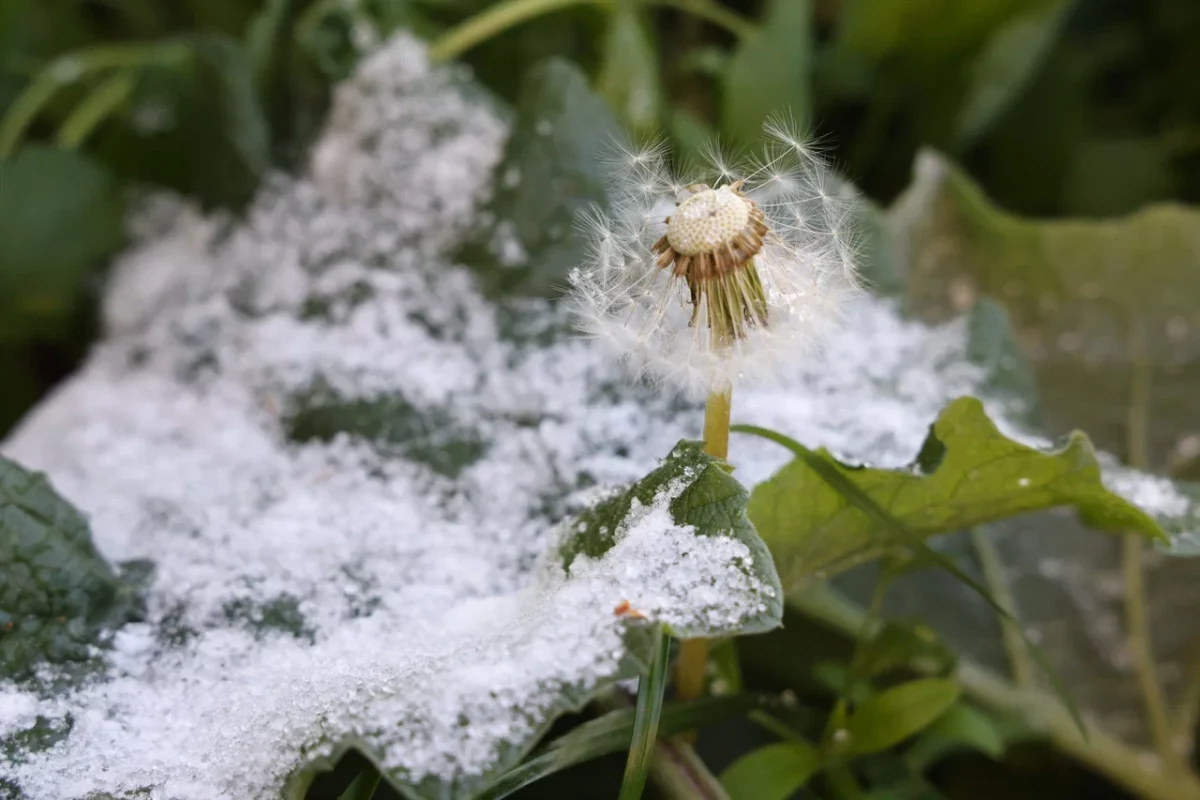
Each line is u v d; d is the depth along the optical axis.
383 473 0.52
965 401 0.46
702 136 0.59
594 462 0.51
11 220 0.61
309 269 0.56
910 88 0.69
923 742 0.51
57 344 0.67
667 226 0.45
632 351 0.45
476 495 0.51
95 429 0.54
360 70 0.57
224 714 0.46
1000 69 0.67
